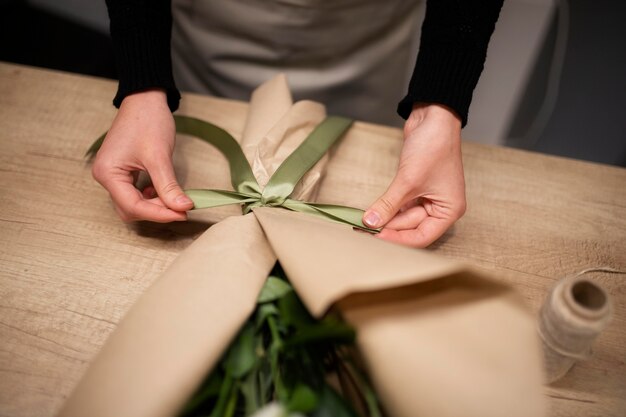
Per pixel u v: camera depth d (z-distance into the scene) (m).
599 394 0.51
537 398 0.39
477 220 0.63
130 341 0.43
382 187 0.64
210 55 0.88
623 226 0.63
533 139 1.16
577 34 0.99
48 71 0.74
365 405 0.44
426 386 0.39
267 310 0.45
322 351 0.45
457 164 0.58
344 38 0.84
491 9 0.59
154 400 0.39
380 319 0.42
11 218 0.59
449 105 0.59
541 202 0.65
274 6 0.80
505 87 1.09
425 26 0.62
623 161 1.13
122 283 0.55
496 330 0.41
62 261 0.56
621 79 1.03
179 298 0.45
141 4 0.61
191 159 0.65
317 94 0.92
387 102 0.97
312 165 0.58
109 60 1.08
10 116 0.68
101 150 0.57
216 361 0.42
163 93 0.62
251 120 0.65
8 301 0.53
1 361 0.49
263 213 0.52
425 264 0.41
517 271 0.59
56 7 1.06
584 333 0.45
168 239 0.58
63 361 0.50
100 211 0.60
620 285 0.59
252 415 0.41
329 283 0.41
